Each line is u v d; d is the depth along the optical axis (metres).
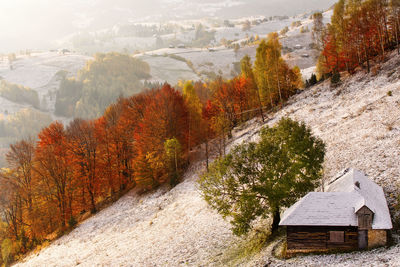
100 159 66.12
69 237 55.72
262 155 30.56
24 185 63.69
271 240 30.20
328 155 42.75
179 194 53.34
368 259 22.39
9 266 55.47
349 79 66.25
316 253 25.55
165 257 36.28
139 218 52.12
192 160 65.06
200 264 31.67
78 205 62.94
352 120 49.50
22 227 62.09
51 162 62.81
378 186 30.50
